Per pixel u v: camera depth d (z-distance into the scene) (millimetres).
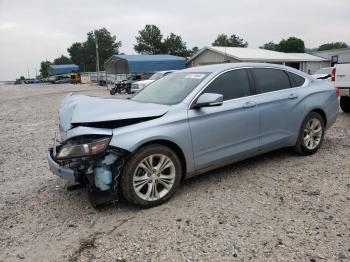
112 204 4336
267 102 5145
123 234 3611
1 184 5328
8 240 3615
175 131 4211
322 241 3266
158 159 4219
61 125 4395
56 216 4109
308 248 3168
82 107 4398
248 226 3617
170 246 3338
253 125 4984
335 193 4316
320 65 38094
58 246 3457
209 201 4273
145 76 36500
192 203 4246
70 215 4117
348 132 7688
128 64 35844
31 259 3262
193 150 4414
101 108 4277
